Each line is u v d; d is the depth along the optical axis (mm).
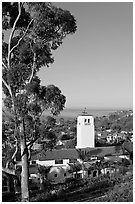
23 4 16844
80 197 17266
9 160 18016
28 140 17281
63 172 42469
